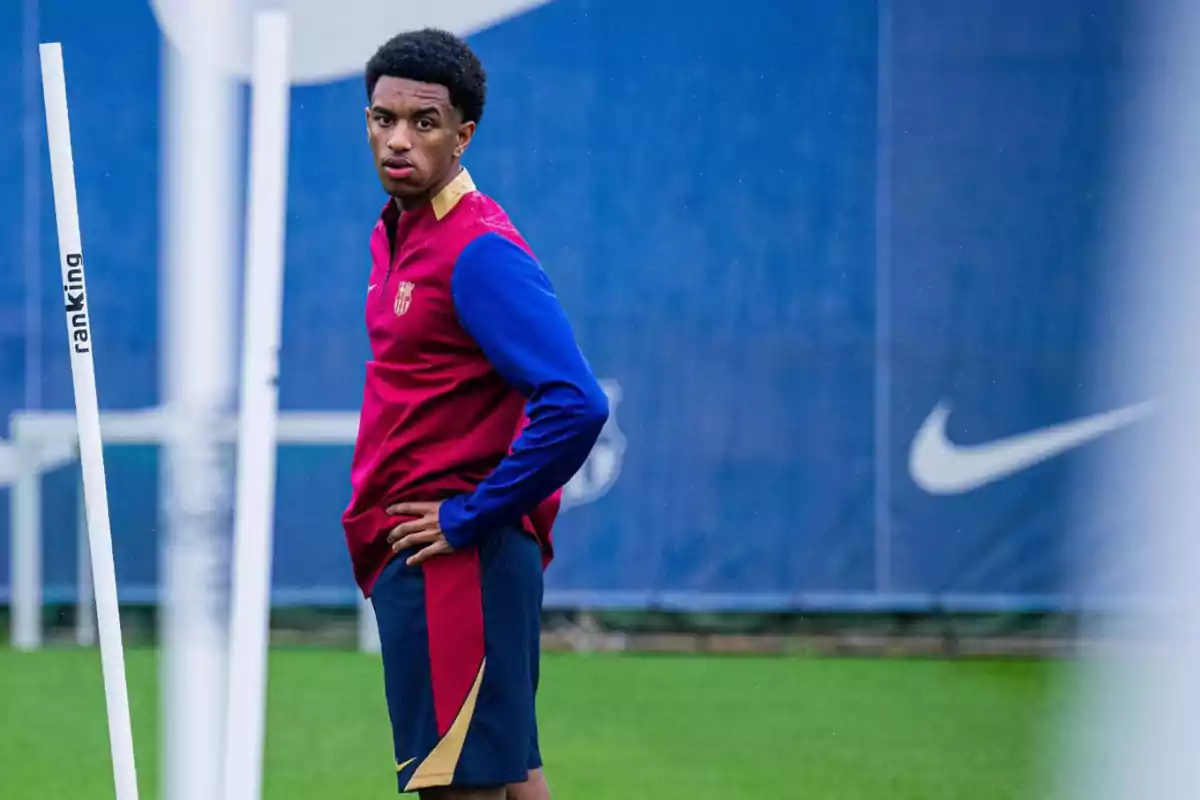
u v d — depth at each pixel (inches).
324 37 809.5
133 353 803.4
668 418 823.7
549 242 823.1
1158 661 792.3
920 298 821.2
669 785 580.4
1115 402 818.2
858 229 822.5
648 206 823.7
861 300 821.9
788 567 823.7
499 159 820.6
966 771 603.5
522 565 323.6
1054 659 824.9
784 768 607.8
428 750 318.0
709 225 823.1
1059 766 611.8
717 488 824.9
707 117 821.9
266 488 286.5
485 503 307.6
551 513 342.3
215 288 361.7
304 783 577.0
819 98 821.2
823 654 851.4
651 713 705.6
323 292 815.1
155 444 804.6
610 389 823.1
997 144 820.6
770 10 820.6
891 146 820.6
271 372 283.9
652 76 821.2
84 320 307.1
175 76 372.8
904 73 819.4
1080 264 818.8
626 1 818.8
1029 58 818.2
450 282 310.3
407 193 312.3
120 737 305.9
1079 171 817.5
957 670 802.8
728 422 823.7
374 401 324.5
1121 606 817.5
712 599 824.3
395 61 308.5
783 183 822.5
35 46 804.0
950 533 821.2
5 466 816.9
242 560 286.5
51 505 823.7
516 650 321.7
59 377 813.2
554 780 587.5
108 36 801.6
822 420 823.7
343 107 813.9
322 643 868.0
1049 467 820.6
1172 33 813.2
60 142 306.5
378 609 325.4
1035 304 820.0
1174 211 812.6
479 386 317.4
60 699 713.0
